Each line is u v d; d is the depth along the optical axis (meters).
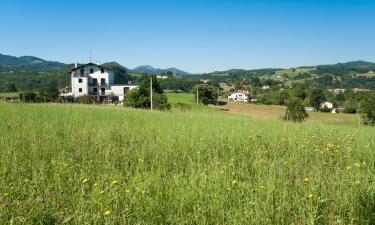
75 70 88.88
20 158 7.63
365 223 4.55
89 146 9.10
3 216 4.45
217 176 6.09
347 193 5.30
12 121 13.16
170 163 7.79
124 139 10.25
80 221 4.41
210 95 108.56
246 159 7.99
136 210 4.75
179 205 5.03
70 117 15.83
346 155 8.53
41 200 4.98
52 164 7.18
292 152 8.89
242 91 178.12
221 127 13.79
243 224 4.46
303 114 50.94
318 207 5.02
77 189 5.72
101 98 86.88
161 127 13.38
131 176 6.34
